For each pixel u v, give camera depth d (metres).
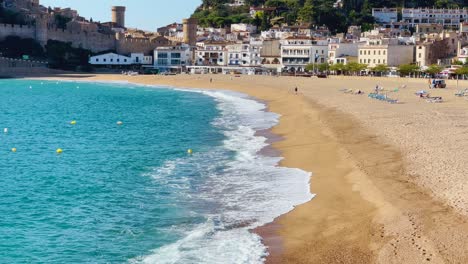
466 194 40.62
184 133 80.94
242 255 34.22
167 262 33.62
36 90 175.38
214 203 44.53
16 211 43.66
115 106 125.50
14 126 92.56
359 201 42.16
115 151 67.88
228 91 163.75
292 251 34.50
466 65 182.00
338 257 32.84
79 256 35.00
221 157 61.88
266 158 60.44
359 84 163.50
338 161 55.59
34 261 34.28
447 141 61.00
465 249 31.62
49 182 52.69
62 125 93.81
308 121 84.81
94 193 48.53
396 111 90.75
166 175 54.31
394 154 56.34
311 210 41.44
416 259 30.92
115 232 38.91
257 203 44.00
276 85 164.75
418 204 39.47
